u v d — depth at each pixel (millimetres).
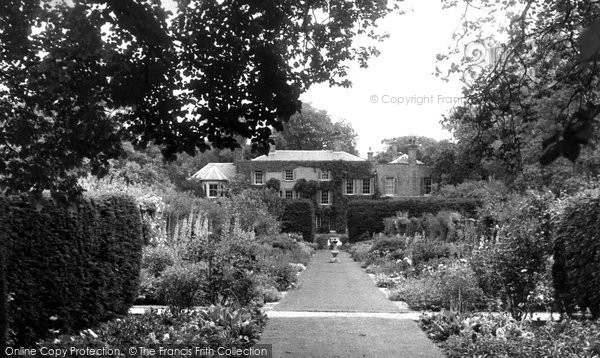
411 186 46594
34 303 6902
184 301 9438
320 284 16000
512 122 6453
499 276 8859
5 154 5023
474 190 34906
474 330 7758
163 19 4465
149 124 4891
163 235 15617
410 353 7059
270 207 37281
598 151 15562
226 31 4617
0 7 4324
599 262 7809
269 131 5062
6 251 6305
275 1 4613
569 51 5797
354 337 8102
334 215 45000
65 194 5316
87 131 4859
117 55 4492
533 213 9195
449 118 6906
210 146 5211
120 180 17641
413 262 16859
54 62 4516
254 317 8914
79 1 4230
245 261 11133
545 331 6871
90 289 8141
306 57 5465
